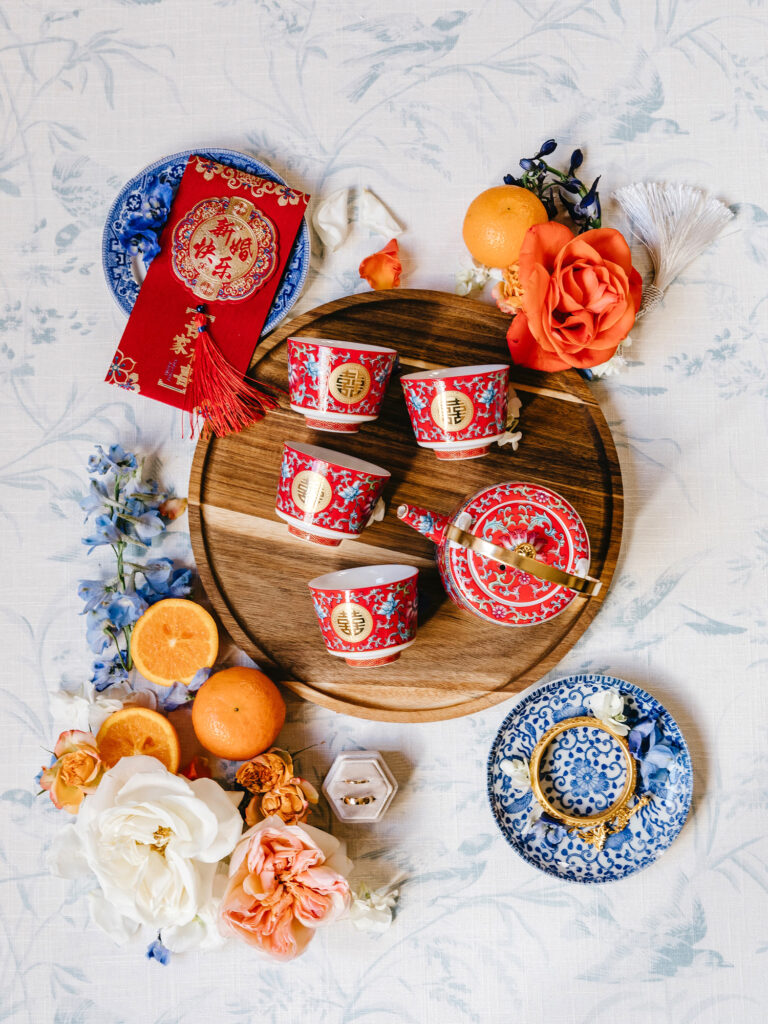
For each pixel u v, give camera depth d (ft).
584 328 3.10
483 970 3.65
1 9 3.65
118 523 3.53
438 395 3.11
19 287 3.66
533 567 2.87
